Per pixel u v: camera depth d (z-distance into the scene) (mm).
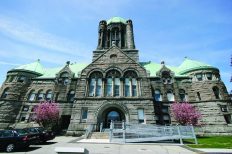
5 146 14141
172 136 19234
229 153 12367
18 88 36188
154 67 40031
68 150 6168
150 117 27203
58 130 30719
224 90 33875
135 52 39062
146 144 17969
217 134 29469
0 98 35156
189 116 27391
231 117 31312
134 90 30281
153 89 34562
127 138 19625
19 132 16297
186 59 40781
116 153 12531
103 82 30688
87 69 32031
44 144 17906
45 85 36750
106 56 33125
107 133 23469
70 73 36250
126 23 44812
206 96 32938
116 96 29703
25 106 35188
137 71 31328
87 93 29984
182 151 13617
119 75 31422
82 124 27281
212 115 31250
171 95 34281
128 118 27203
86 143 17953
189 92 34375
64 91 34875
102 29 44188
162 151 13578
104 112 29594
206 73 35000
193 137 18875
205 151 13359
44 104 31203
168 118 31938
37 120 29438
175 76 35750
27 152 13562
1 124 32750
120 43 41875
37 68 40844
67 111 32938
